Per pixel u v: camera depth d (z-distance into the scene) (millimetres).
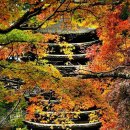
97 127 22438
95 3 9242
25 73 9117
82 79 9492
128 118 16172
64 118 13758
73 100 9125
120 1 9453
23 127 22891
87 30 24094
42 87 9117
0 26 10031
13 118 22828
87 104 9617
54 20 10070
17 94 10031
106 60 15078
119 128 15844
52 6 9188
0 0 8656
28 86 9258
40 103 11781
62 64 24141
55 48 23875
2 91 9977
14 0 8844
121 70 15148
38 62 10320
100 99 9359
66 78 9211
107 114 9750
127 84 16312
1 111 23031
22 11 9852
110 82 15531
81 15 9703
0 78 10039
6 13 9055
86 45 24188
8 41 10516
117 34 12828
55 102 12188
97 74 9734
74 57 24016
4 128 22047
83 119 22234
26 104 12836
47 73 9109
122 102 16438
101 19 10070
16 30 10516
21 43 11070
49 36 12938
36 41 10875
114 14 10273
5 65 9484
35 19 10477
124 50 14781
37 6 8836
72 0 9203
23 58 12617
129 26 11750
